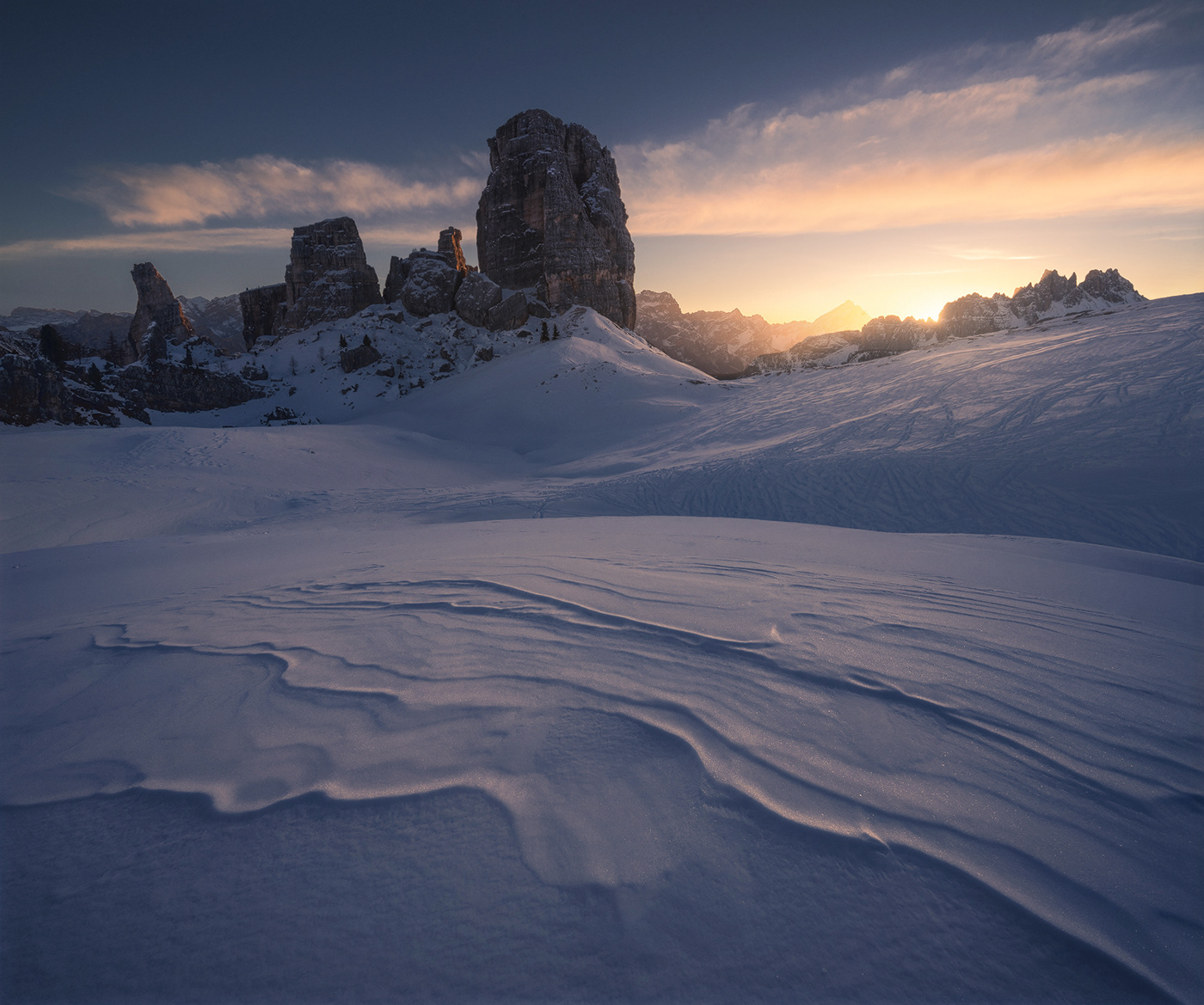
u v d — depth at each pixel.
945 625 2.80
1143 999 0.90
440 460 32.97
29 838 1.36
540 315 97.88
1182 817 1.36
